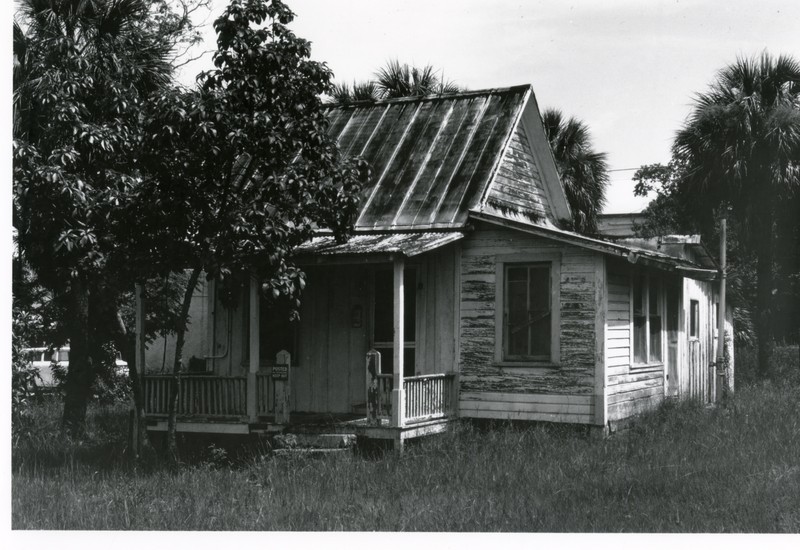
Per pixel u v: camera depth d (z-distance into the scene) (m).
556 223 21.22
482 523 9.72
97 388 23.16
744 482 11.44
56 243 14.40
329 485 11.80
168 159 13.64
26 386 17.03
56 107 14.88
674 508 10.18
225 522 9.98
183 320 14.86
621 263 16.36
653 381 18.12
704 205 28.66
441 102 19.73
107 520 10.14
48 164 14.42
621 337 16.27
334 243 15.77
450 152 18.19
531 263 15.95
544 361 15.71
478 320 16.22
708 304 23.03
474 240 16.36
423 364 16.52
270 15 14.12
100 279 15.45
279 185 13.67
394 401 14.28
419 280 16.66
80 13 17.06
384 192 17.67
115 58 16.47
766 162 26.91
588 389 15.30
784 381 25.22
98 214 14.49
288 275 13.87
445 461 13.14
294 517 10.10
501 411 15.91
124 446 16.30
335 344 17.00
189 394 16.16
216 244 13.80
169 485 12.19
